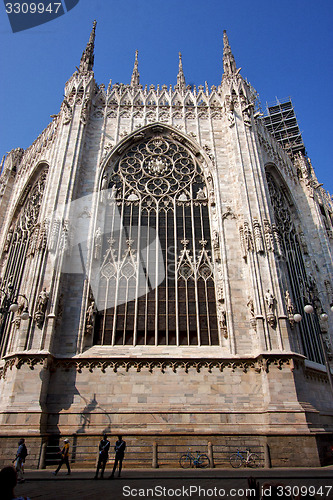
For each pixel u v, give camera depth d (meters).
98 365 22.98
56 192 27.58
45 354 21.72
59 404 21.64
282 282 24.94
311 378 25.59
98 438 20.77
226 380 22.75
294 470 17.23
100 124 33.59
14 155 40.06
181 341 25.00
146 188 31.03
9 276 31.09
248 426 21.14
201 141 32.84
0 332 27.73
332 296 31.97
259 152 31.98
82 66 36.03
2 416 19.98
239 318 24.78
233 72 36.34
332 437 20.89
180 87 37.72
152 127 33.72
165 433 20.81
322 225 35.53
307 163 41.44
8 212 36.69
